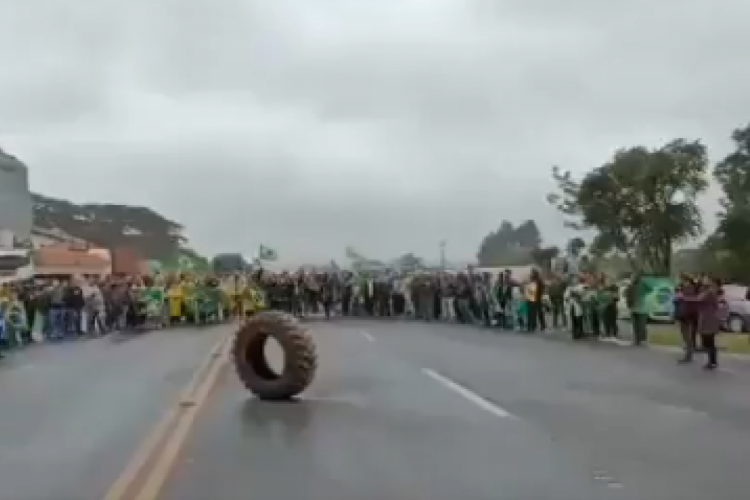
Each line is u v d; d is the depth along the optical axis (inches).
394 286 1723.7
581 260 1800.0
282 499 310.8
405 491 321.4
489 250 3914.9
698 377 690.8
